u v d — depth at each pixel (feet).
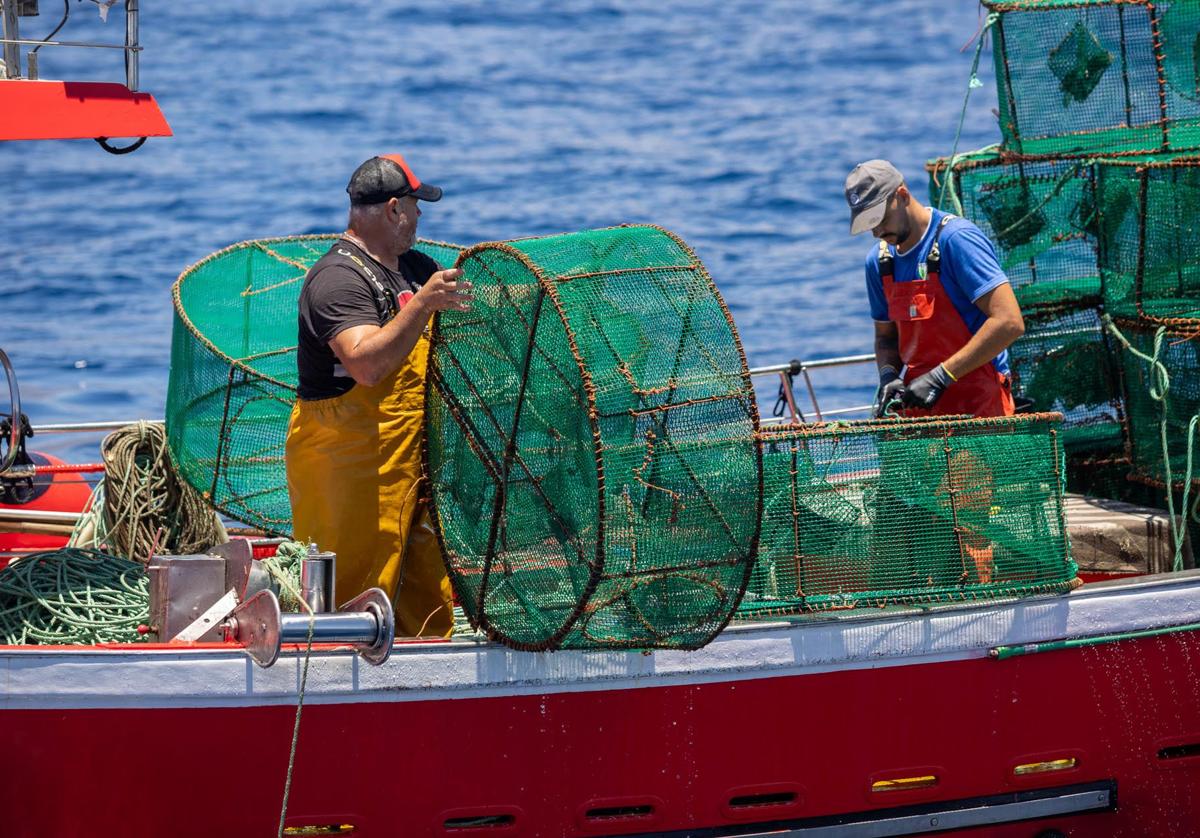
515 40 483.10
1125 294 92.02
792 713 70.38
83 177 329.52
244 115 390.83
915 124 354.33
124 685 63.46
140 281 250.98
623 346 63.46
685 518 63.57
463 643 66.85
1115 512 89.35
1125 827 76.64
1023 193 99.14
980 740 73.10
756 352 195.62
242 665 64.23
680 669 68.64
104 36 485.97
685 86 413.59
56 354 210.38
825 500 70.79
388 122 380.78
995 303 79.61
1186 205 88.74
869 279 86.94
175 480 88.58
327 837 66.54
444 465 71.00
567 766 68.28
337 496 71.10
